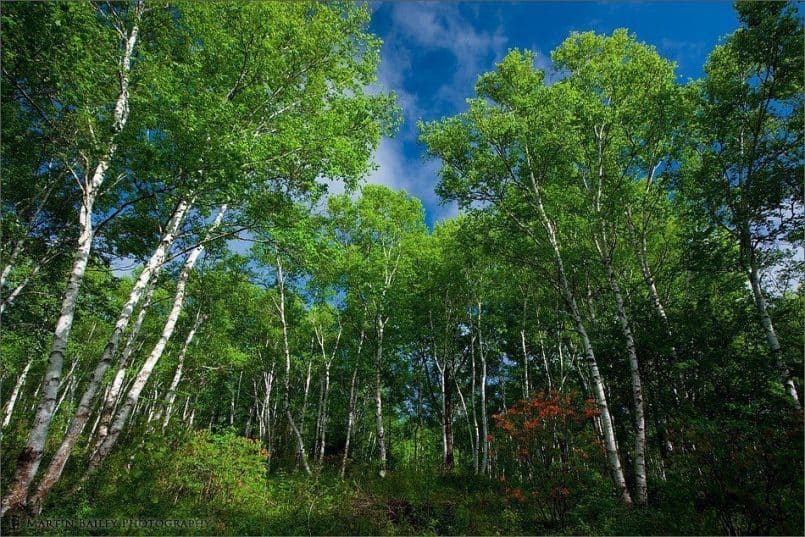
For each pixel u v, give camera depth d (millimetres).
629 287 15453
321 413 23938
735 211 10281
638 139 12805
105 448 8297
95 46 7266
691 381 10625
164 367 18188
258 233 10383
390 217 21281
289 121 9953
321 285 20953
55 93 7578
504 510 9258
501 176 13789
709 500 6465
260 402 30672
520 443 10078
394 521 8812
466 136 13664
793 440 5871
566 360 25188
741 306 10914
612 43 13227
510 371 27609
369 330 22156
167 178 8391
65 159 7684
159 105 7926
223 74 9859
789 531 5391
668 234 15438
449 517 9305
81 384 26844
